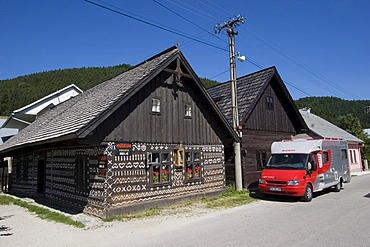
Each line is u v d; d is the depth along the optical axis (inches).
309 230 313.0
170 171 501.0
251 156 709.9
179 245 273.7
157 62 506.0
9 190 823.1
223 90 849.5
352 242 267.9
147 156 466.6
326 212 408.5
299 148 565.6
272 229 321.7
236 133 625.0
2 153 768.3
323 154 589.9
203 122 580.4
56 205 531.2
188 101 553.3
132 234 320.5
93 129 388.2
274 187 521.7
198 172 558.3
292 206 465.4
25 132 783.1
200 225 353.1
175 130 519.8
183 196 515.8
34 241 307.3
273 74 770.8
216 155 603.5
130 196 435.8
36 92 3334.2
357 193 592.4
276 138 794.2
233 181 677.9
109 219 394.0
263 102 770.8
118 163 427.2
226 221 370.3
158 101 499.2
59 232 340.5
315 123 1206.9
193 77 538.9
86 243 292.4
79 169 477.4
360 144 1378.0
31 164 703.1
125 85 479.2
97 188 427.2
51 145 542.9
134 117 457.7
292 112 852.0
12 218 436.8
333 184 613.9
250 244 269.4
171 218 397.4
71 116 517.0
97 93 589.6
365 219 357.1
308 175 526.0
